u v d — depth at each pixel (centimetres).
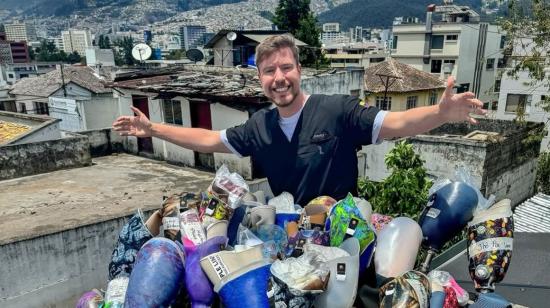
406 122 213
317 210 231
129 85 1359
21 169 1256
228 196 222
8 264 723
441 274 214
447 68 3158
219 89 1170
